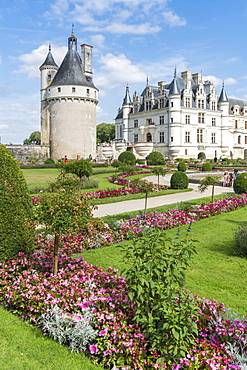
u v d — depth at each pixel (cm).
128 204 1827
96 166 4803
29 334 520
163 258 499
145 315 490
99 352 457
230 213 1554
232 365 411
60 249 947
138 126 7675
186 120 6706
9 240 747
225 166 4741
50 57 6944
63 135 5716
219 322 489
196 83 7206
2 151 771
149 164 5322
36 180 2983
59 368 433
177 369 418
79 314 514
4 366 434
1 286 671
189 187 2720
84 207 699
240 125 8494
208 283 711
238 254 913
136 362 436
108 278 646
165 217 1338
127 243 1055
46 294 575
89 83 5894
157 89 7469
